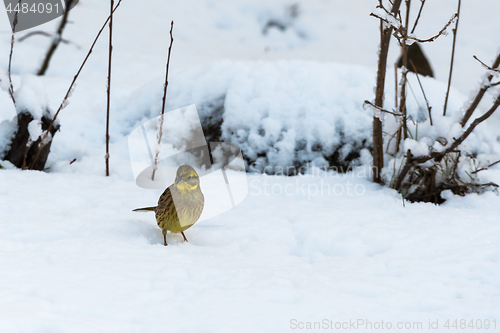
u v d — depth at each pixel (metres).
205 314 4.62
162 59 23.20
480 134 12.33
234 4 34.66
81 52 22.56
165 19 32.09
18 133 10.16
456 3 31.19
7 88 10.26
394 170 9.73
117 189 9.48
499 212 8.64
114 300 4.79
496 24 29.16
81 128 12.88
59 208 7.98
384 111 9.31
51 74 19.73
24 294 4.80
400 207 8.94
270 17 34.16
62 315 4.40
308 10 34.78
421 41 8.75
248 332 4.32
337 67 13.30
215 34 32.31
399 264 6.25
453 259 6.42
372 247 7.12
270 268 6.00
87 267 5.57
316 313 4.71
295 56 30.11
